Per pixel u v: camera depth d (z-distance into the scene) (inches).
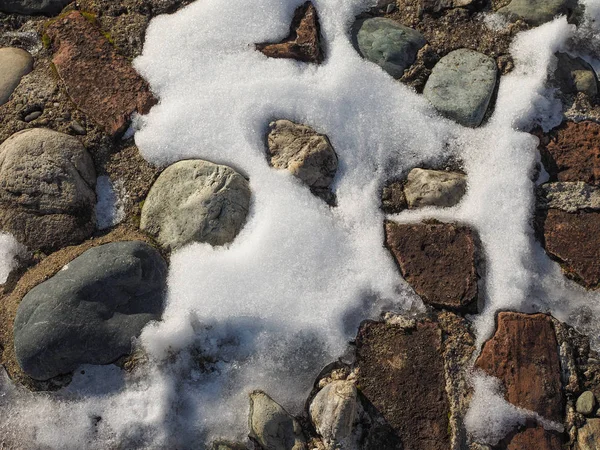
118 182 29.6
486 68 30.4
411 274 27.9
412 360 27.0
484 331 27.4
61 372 26.6
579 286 28.1
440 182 28.8
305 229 27.9
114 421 26.4
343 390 26.0
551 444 26.2
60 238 28.4
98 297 26.7
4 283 28.3
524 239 28.2
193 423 26.5
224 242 27.8
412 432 26.3
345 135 29.7
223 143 29.3
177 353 26.9
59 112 30.2
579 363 27.2
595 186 28.9
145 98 30.1
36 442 26.5
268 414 26.0
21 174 28.5
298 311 27.2
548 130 29.9
